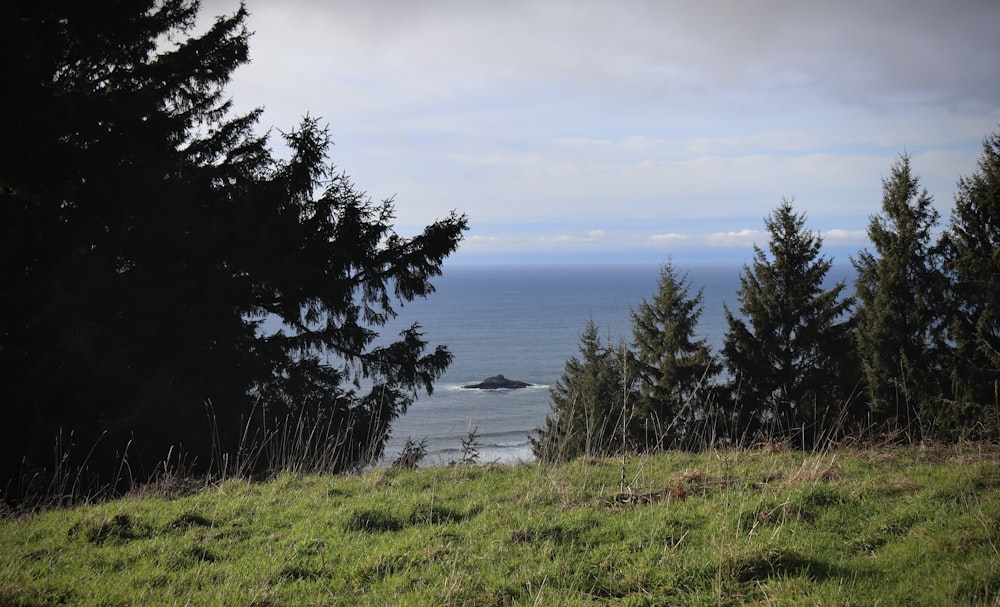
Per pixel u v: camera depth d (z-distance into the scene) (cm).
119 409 1154
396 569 528
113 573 532
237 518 688
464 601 465
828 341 2677
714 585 462
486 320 19062
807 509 623
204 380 1398
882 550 527
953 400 2145
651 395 2984
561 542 580
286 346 1675
